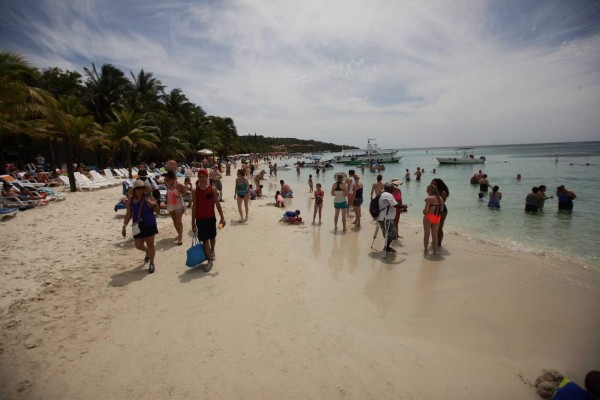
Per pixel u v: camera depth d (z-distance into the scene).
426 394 2.99
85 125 22.56
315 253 7.28
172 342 3.67
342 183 9.14
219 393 2.92
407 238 8.82
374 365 3.38
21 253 6.50
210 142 52.22
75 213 10.49
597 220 11.31
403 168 44.53
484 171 34.12
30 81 17.12
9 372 3.11
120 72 33.56
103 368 3.21
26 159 27.23
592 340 3.93
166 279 5.50
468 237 9.03
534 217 11.93
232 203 14.62
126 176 24.41
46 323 4.00
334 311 4.55
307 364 3.36
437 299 5.01
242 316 4.30
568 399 2.67
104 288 5.07
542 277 5.96
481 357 3.58
